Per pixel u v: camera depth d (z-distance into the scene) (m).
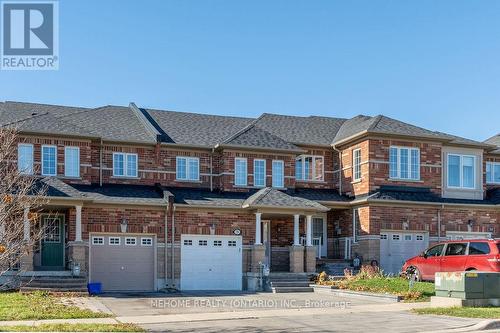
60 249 29.45
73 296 24.67
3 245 15.48
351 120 39.25
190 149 33.09
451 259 25.33
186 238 30.23
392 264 32.47
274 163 33.78
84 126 32.16
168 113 36.66
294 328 16.53
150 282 29.66
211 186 33.28
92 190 29.94
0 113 32.25
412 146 34.09
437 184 34.41
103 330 15.65
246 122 37.75
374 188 32.91
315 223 35.25
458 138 36.22
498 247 23.83
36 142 29.50
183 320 17.95
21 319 17.42
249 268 30.88
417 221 33.16
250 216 31.22
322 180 36.03
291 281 29.27
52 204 27.09
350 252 33.69
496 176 37.69
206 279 30.22
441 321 17.67
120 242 29.47
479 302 20.34
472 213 34.47
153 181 32.34
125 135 32.19
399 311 20.03
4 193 16.39
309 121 39.34
